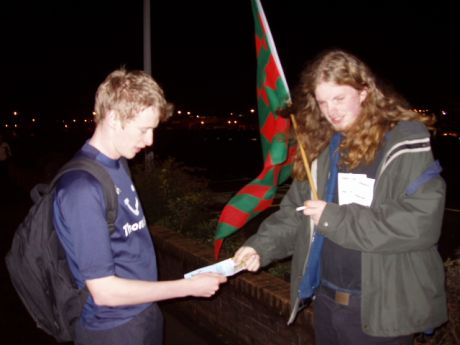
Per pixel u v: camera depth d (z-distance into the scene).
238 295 3.57
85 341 1.84
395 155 1.77
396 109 1.85
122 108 1.67
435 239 1.76
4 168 16.67
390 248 1.76
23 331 4.20
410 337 1.95
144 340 1.89
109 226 1.77
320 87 1.83
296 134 2.16
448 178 14.26
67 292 1.77
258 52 2.40
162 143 33.66
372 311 1.84
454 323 2.40
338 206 1.85
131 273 1.84
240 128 43.06
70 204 1.66
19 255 1.81
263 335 3.35
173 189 5.60
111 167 1.81
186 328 4.04
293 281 2.21
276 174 2.62
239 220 2.78
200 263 4.04
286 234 2.31
